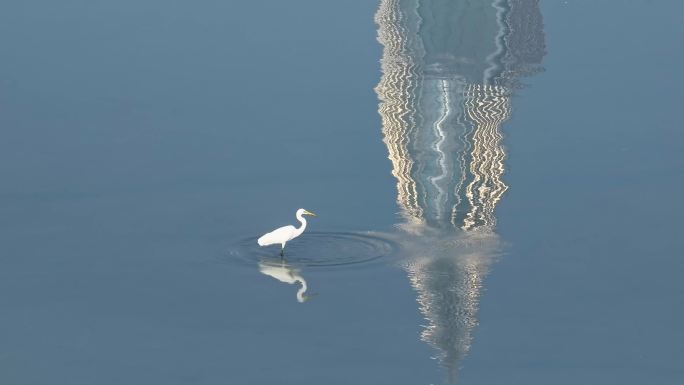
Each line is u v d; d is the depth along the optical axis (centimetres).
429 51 11362
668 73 10844
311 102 10181
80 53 11906
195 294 6506
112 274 6781
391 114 9644
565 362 5806
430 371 5703
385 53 11450
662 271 6762
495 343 5944
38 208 7800
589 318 6238
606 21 12556
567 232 7281
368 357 5841
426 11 11912
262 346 5962
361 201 7738
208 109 10069
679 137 9100
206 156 8844
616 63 11212
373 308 6294
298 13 13038
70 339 6066
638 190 7981
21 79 11062
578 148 8888
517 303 6359
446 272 6681
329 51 11738
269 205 7738
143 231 7369
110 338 6069
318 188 8050
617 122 9512
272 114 9862
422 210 7556
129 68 11400
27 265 6925
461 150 8662
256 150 8938
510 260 6875
